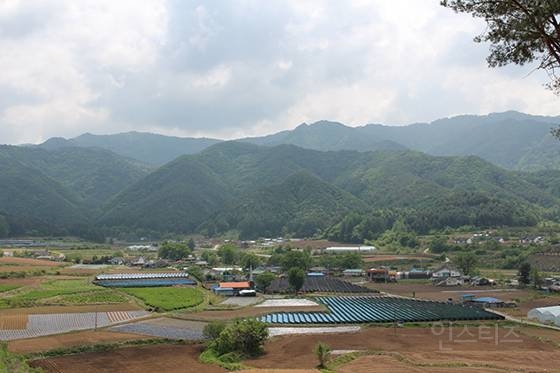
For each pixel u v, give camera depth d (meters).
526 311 91.00
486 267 158.12
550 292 115.81
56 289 115.44
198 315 87.75
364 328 74.06
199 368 52.50
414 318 80.38
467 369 49.06
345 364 52.19
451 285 134.12
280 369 50.28
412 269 157.75
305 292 122.56
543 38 21.41
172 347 62.34
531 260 151.12
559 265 141.75
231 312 91.38
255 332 59.12
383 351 58.12
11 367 50.91
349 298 109.62
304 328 74.38
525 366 50.44
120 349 61.09
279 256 175.00
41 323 78.19
